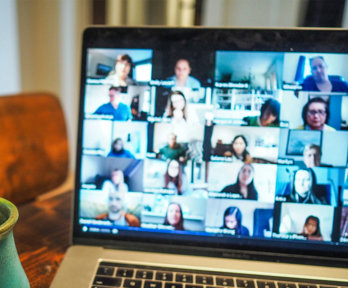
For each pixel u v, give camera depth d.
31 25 1.42
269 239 0.43
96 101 0.44
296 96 0.42
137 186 0.44
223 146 0.43
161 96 0.44
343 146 0.42
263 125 0.43
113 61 0.44
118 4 1.39
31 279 0.41
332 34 0.41
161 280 0.38
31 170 0.79
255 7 1.24
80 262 0.41
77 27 1.47
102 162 0.44
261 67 0.42
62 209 0.60
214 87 0.43
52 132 0.84
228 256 0.43
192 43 0.43
